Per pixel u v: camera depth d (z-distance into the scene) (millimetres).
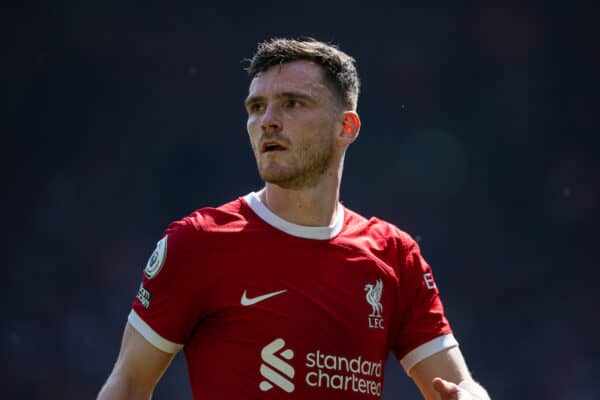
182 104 97312
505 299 92562
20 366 79125
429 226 96188
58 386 78688
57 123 95000
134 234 92062
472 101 99375
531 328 90062
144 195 94250
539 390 83688
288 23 99500
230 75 98500
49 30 95062
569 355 86125
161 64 97000
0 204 91188
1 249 88375
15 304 84125
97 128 95625
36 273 87188
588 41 98062
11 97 94625
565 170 97438
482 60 99438
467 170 97938
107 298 86188
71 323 83438
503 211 96750
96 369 80688
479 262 94625
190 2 97000
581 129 98125
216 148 96750
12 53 94938
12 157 93375
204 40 98188
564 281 93375
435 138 99000
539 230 95938
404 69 99812
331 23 99688
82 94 95812
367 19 99562
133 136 96125
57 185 93000
